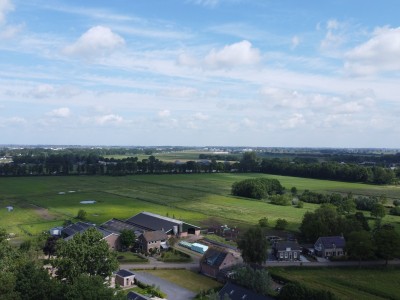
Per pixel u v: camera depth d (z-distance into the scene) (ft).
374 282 347.97
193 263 411.54
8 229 512.22
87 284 230.68
